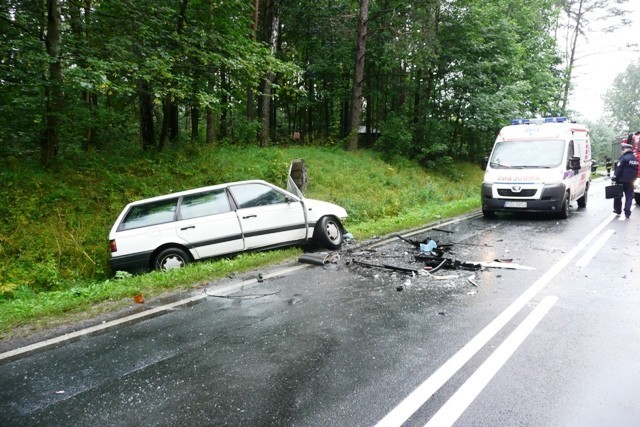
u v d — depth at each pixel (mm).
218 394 3297
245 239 8078
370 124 29328
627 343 3949
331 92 27297
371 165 18641
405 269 6656
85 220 9594
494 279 6109
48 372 3742
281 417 2971
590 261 6945
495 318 4625
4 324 4793
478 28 21375
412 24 19922
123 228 7598
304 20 23141
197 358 3926
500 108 20953
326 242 8555
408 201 15344
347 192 14977
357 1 22875
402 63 23359
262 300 5500
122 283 6375
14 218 8984
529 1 26172
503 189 11570
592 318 4559
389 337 4227
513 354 3795
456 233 9820
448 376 3453
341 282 6180
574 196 12406
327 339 4238
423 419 2912
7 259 8156
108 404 3211
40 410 3162
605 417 2885
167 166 12578
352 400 3154
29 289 7293
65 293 6125
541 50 27672
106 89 9234
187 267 7105
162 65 10062
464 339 4129
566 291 5469
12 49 9586
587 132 14812
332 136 23750
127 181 11203
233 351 4047
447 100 22328
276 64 12367
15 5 10797
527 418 2895
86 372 3725
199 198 8055
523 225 10758
